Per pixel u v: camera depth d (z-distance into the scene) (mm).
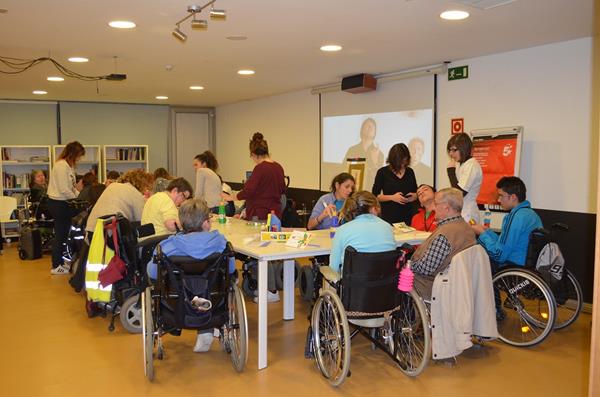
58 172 6164
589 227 4691
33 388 3223
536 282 3738
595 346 1366
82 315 4668
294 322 4449
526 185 5152
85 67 6016
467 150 4270
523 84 5094
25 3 3488
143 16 3820
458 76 5680
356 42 4707
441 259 3332
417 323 3391
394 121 6531
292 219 5547
